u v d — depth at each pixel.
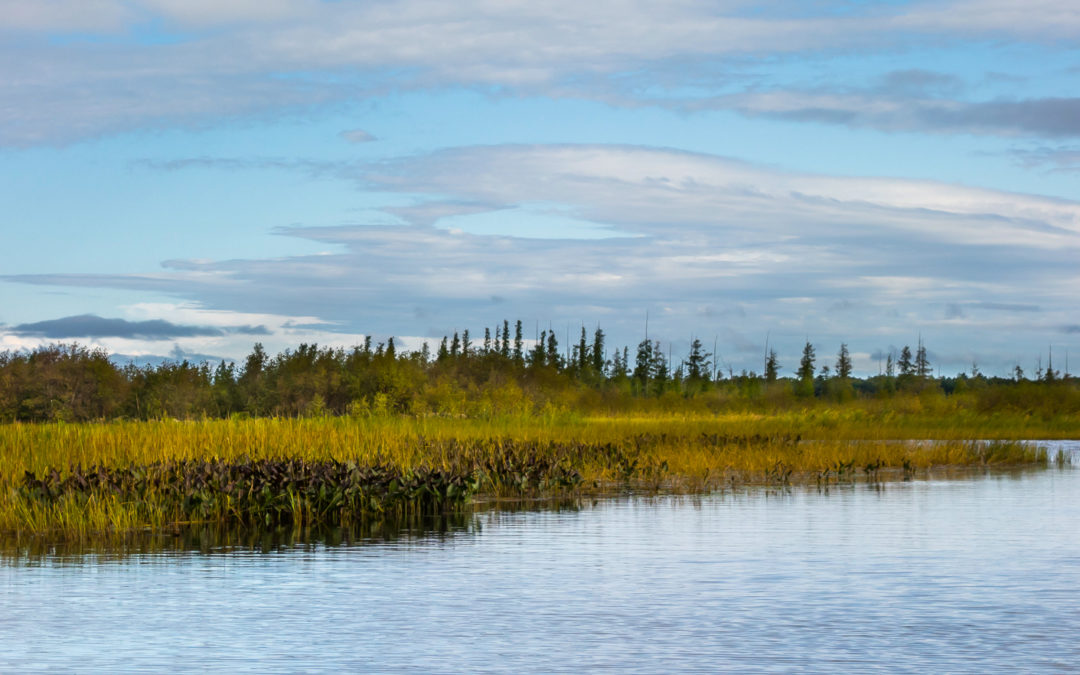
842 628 9.27
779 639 8.88
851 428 46.31
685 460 27.30
